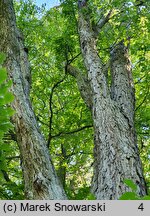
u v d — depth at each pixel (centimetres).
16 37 547
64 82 1052
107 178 431
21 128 432
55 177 394
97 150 483
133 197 169
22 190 623
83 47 654
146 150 998
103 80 578
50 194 371
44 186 377
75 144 971
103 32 783
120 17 709
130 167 441
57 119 1029
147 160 1008
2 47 524
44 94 1056
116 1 719
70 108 1070
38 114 1036
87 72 604
